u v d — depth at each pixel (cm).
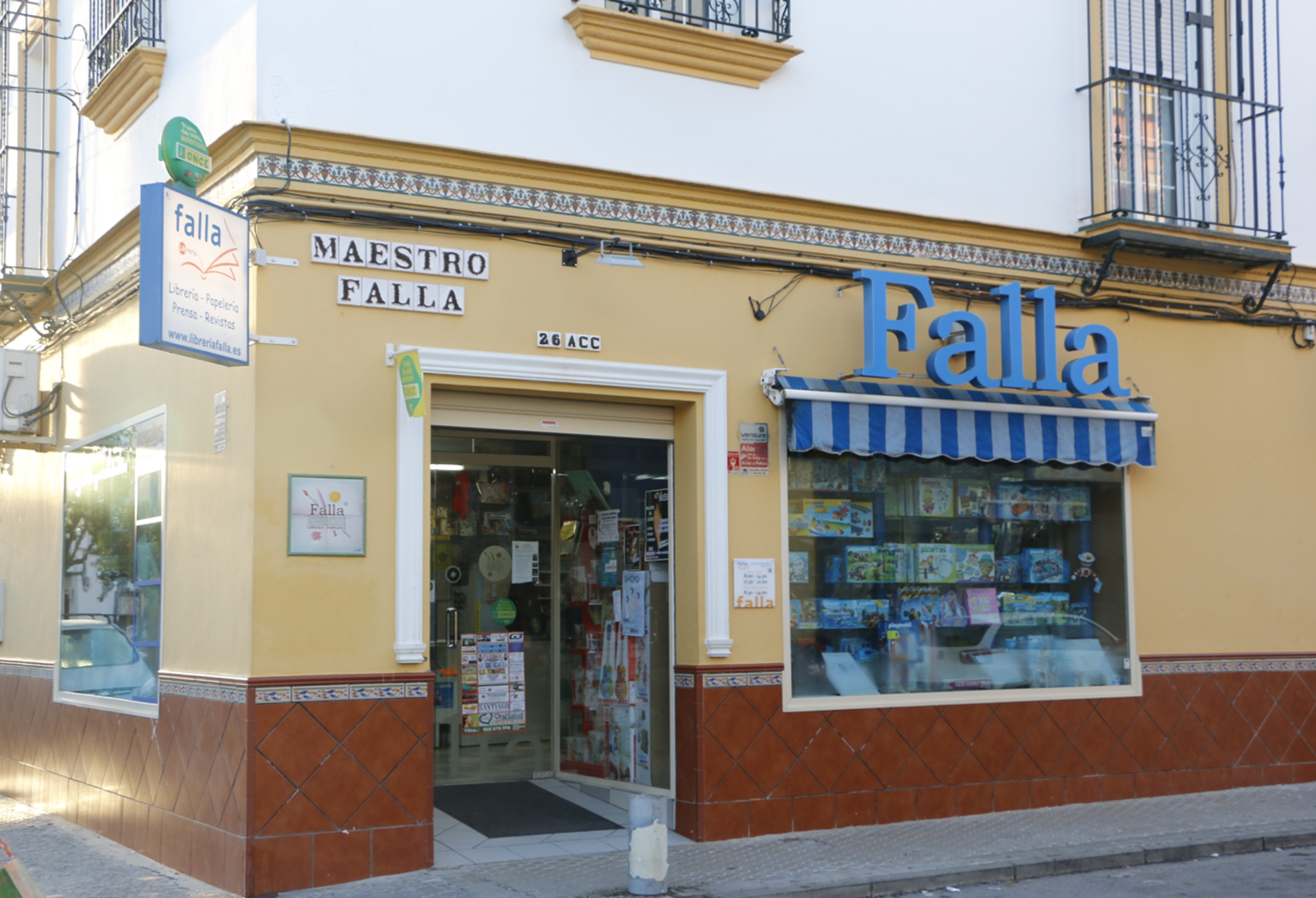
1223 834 869
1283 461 1098
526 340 815
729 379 878
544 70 838
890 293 935
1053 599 992
